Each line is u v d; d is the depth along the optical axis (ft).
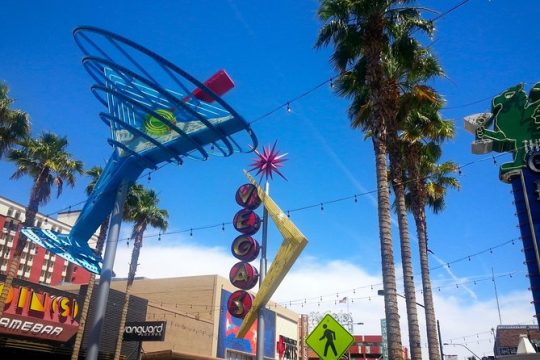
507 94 50.78
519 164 47.52
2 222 344.69
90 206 64.85
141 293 161.79
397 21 59.16
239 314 63.31
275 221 62.90
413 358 58.70
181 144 59.72
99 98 64.95
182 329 134.21
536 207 45.19
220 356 147.02
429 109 73.05
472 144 50.34
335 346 38.11
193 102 57.41
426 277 73.97
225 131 57.57
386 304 45.98
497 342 202.18
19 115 93.40
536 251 43.62
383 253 47.80
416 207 77.36
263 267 62.18
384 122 53.88
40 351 87.15
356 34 58.13
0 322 86.22
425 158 81.15
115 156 64.95
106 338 108.37
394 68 61.62
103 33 51.16
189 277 156.87
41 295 96.12
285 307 200.75
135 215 114.52
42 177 92.22
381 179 50.98
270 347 180.65
